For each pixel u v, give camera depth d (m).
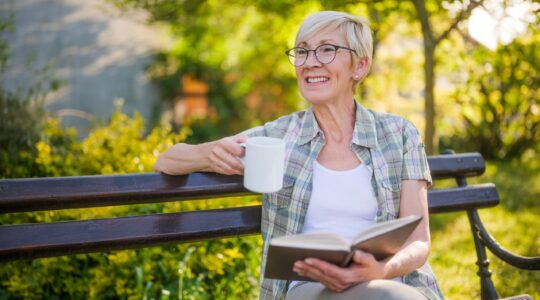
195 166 2.04
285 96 9.35
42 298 2.88
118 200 2.00
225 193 2.13
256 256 3.12
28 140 3.79
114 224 2.01
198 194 2.10
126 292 2.84
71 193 1.94
